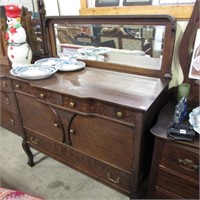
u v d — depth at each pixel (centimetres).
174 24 102
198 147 80
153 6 111
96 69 138
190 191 92
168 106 111
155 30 110
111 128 98
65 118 113
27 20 147
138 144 92
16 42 133
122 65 130
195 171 86
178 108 89
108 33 126
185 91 106
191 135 82
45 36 150
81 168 128
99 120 101
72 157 128
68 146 125
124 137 96
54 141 132
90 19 126
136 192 108
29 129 145
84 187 143
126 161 102
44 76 118
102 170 116
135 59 125
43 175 154
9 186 144
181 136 83
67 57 151
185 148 84
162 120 97
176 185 95
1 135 205
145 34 114
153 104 94
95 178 124
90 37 134
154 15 104
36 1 140
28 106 133
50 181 148
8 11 129
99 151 111
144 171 113
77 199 133
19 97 136
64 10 143
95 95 97
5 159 172
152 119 103
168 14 104
